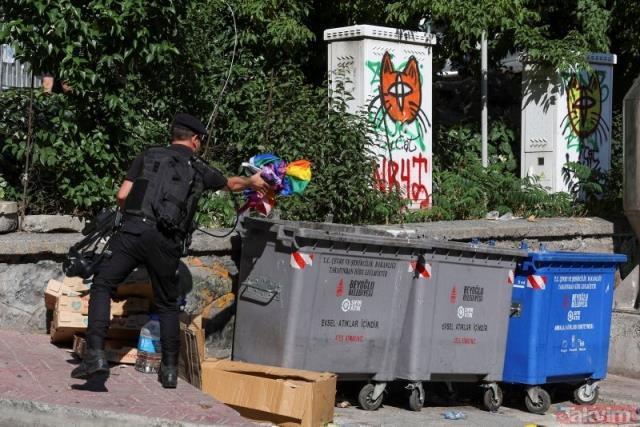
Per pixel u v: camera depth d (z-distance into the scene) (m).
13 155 9.53
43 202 9.50
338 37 12.48
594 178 14.31
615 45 16.22
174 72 10.75
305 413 7.43
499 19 13.35
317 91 11.80
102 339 7.18
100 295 7.22
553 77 14.12
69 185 9.39
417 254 8.54
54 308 8.37
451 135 14.51
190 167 7.48
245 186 7.93
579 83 14.38
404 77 12.64
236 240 9.31
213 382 7.73
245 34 12.76
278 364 8.06
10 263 8.58
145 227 7.24
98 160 9.56
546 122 14.23
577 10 15.03
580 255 9.45
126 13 9.27
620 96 16.83
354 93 12.32
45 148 9.27
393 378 8.60
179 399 7.28
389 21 13.87
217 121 11.62
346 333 8.24
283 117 11.21
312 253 7.97
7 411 6.90
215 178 7.65
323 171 10.95
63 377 7.56
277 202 10.41
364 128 11.52
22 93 9.73
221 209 10.27
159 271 7.37
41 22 9.15
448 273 8.74
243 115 11.70
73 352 8.26
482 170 13.58
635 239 13.68
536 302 9.20
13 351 8.14
